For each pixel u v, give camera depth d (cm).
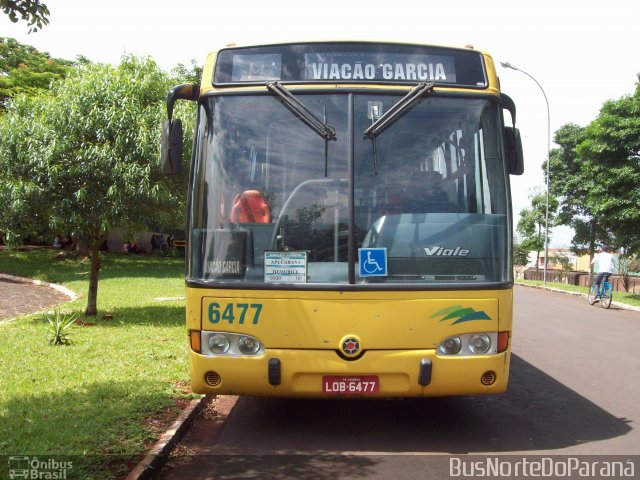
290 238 503
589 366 884
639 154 1952
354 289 489
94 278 1227
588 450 513
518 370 854
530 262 4741
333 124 519
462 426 580
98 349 859
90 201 1102
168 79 1162
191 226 516
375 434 553
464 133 528
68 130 1077
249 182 515
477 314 495
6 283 2156
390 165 513
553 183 3195
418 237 503
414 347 489
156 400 601
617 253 2627
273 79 534
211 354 498
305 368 488
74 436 489
